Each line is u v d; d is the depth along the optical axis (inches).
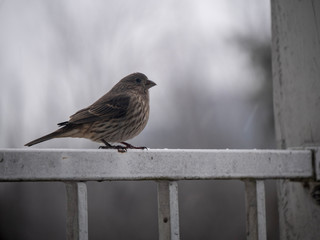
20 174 163.2
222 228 687.1
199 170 192.9
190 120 729.6
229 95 707.4
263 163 205.3
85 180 175.0
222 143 711.7
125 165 181.3
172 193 189.0
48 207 748.6
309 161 215.8
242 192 691.4
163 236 189.0
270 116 644.7
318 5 236.1
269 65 649.0
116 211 700.0
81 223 173.0
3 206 744.3
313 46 236.7
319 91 233.8
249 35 667.4
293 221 239.3
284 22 249.3
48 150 168.6
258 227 201.2
